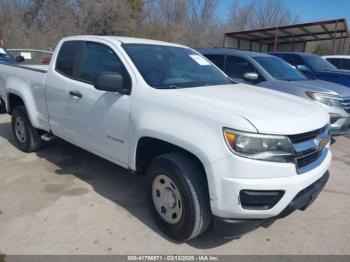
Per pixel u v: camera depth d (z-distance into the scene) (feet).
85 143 13.37
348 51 95.35
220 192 8.71
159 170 10.16
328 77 31.68
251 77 20.90
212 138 8.82
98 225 11.11
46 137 16.08
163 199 10.43
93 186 13.99
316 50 100.48
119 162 11.91
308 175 9.25
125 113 11.09
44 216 11.54
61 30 83.05
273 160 8.59
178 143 9.43
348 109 19.92
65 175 14.97
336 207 13.02
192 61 13.78
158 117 10.05
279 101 10.85
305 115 9.84
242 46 85.15
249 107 9.59
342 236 11.05
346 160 18.70
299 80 22.81
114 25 92.32
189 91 10.80
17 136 17.88
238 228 9.01
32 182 14.16
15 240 10.18
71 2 89.81
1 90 18.71
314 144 9.61
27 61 33.47
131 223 11.30
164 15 112.88
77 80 13.37
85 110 12.76
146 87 10.85
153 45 13.30
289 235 11.00
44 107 15.38
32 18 87.35
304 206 10.16
